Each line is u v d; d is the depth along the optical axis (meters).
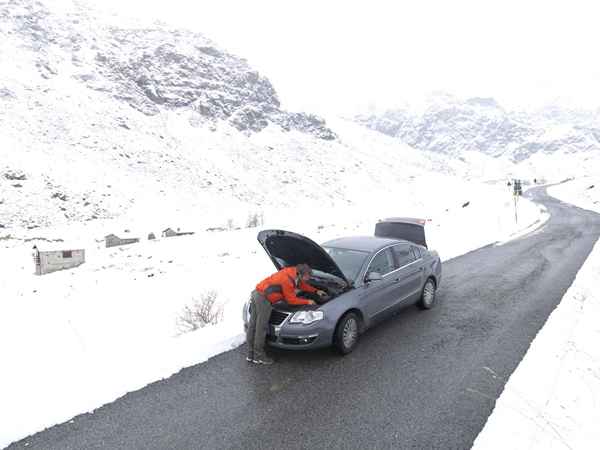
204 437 4.04
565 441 3.84
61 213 35.22
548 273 10.91
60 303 10.10
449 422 4.23
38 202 35.22
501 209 35.62
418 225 10.81
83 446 3.92
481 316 7.49
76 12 94.56
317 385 5.04
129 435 4.09
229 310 8.09
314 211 51.53
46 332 7.89
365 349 6.07
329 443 3.93
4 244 26.27
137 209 40.47
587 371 5.18
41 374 5.51
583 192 56.75
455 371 5.35
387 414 4.40
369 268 6.47
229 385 5.06
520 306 8.05
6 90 54.97
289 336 5.48
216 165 63.44
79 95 64.94
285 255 6.37
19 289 12.71
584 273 10.64
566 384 4.89
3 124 46.94
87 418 4.38
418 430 4.11
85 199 38.59
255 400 4.71
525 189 93.69
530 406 4.45
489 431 4.03
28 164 39.97
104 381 5.09
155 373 5.30
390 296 6.72
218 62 103.00
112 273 14.18
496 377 5.18
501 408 4.44
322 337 5.49
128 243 25.19
